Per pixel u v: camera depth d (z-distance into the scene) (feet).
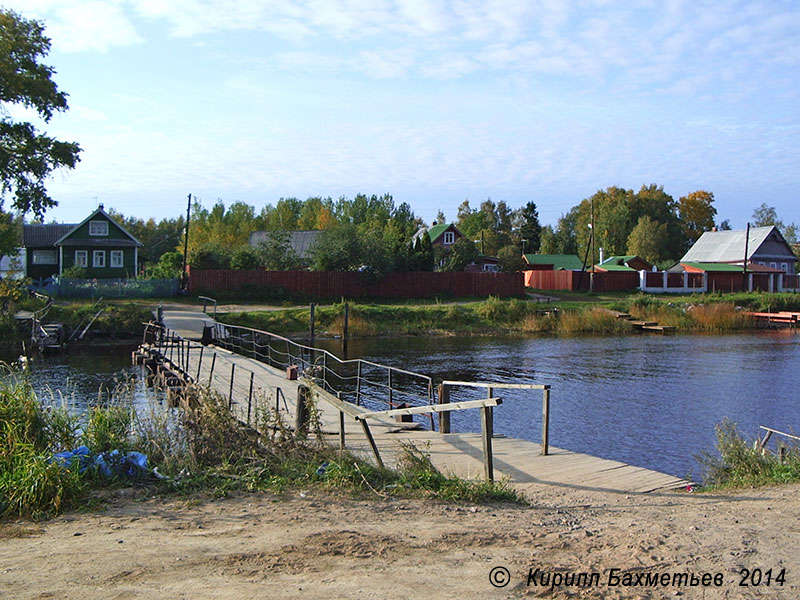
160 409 36.06
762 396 71.67
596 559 16.51
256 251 191.62
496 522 20.81
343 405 29.58
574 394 73.00
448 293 189.06
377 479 26.55
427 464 27.84
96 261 189.06
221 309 152.56
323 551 17.10
